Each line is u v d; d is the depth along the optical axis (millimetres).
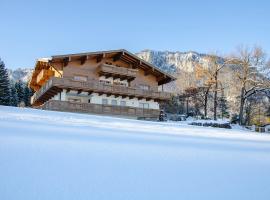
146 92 32281
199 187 3990
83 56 29422
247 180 4625
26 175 3738
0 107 19266
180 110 53594
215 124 34938
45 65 32969
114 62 32250
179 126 18875
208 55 45844
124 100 32312
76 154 5270
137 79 33500
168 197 3480
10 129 8141
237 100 52938
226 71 46375
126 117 30750
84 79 30141
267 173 5258
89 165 4555
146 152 6203
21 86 56000
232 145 9625
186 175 4551
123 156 5508
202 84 49625
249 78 42344
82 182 3693
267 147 10039
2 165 4066
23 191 3211
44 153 5074
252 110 57156
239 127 37125
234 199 3645
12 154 4754
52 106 26891
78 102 28109
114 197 3307
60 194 3232
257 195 3889
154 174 4410
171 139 9617
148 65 32719
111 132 10078
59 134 8008
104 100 31156
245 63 42531
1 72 43875
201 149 7613
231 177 4711
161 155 6023
